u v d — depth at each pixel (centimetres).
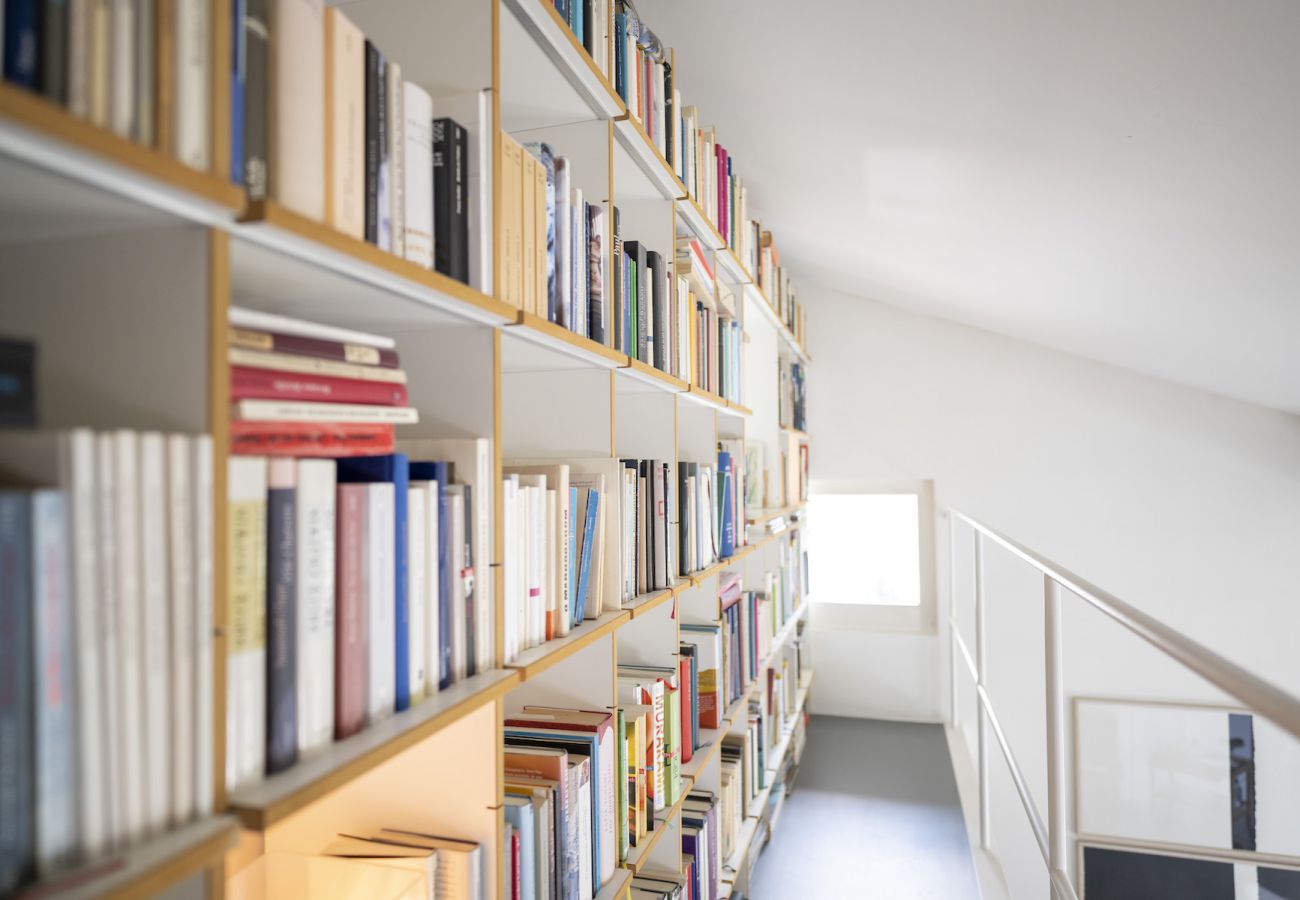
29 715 47
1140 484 424
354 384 79
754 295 301
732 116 243
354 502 76
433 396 104
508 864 104
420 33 104
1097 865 417
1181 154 170
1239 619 410
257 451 67
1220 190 179
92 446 50
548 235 118
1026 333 415
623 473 156
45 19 48
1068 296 312
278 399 69
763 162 276
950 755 397
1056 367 436
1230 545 412
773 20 175
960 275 334
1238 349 308
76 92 49
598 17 143
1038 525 437
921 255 322
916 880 280
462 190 96
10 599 46
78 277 59
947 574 450
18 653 46
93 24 50
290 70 67
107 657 50
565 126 155
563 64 131
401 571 83
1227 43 130
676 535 193
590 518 137
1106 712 421
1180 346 334
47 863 47
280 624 66
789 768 358
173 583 54
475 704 89
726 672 244
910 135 209
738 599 263
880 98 194
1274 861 397
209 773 56
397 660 83
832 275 429
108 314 59
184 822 55
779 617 348
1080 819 422
